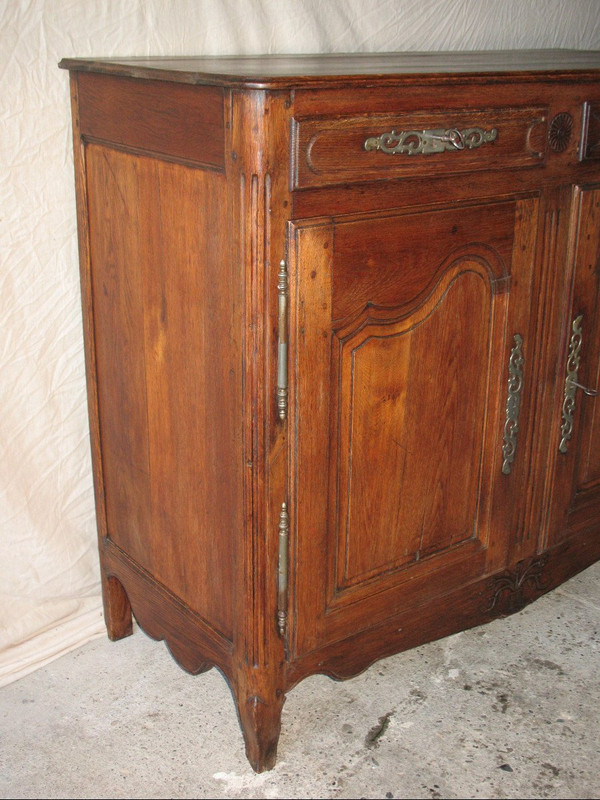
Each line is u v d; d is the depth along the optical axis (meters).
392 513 1.44
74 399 1.71
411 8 1.92
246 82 1.07
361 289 1.26
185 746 1.49
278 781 1.41
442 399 1.43
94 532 1.80
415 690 1.62
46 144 1.55
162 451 1.46
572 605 1.86
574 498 1.73
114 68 1.32
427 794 1.39
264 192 1.12
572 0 2.21
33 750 1.47
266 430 1.23
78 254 1.62
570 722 1.54
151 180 1.32
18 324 1.61
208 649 1.47
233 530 1.32
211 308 1.26
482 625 1.76
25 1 1.47
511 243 1.42
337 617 1.42
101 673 1.67
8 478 1.66
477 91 1.27
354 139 1.17
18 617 1.73
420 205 1.28
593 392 1.61
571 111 1.41
